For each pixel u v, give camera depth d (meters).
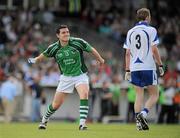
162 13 105.94
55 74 81.31
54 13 103.81
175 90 76.62
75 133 38.62
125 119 79.81
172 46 96.19
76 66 40.84
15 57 81.69
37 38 89.56
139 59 40.53
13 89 75.31
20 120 77.94
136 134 37.91
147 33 40.34
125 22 101.75
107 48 95.50
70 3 102.50
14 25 93.31
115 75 80.50
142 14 40.78
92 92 78.12
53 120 82.81
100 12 104.25
